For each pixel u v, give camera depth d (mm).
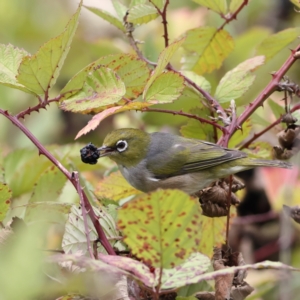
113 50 4719
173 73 4465
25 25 4801
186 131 4566
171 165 4590
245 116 4523
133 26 4551
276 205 4641
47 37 4805
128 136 4590
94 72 4469
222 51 4582
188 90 4543
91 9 4551
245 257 4695
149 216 4359
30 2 4816
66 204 4480
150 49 4723
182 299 4449
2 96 4723
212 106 4535
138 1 4543
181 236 4406
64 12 4828
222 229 4527
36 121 4738
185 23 4746
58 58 4461
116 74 4465
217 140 4574
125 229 4406
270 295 4598
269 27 4820
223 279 4449
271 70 4699
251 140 4562
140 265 4406
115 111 4457
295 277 4598
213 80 4680
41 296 4230
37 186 4535
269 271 4633
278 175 4652
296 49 4527
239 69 4543
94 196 4516
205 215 4496
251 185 4750
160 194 4254
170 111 4508
